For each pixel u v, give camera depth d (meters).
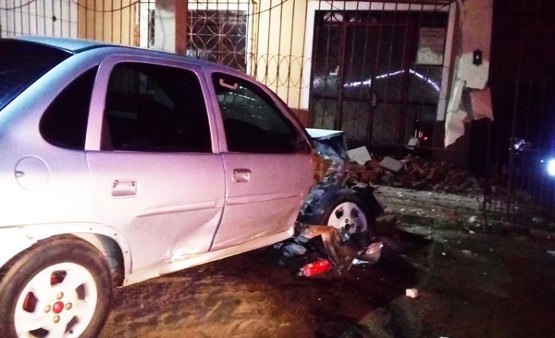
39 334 2.78
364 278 4.61
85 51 3.03
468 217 6.54
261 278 4.41
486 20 8.12
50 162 2.63
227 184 3.55
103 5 9.38
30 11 8.83
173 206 3.21
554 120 8.50
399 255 5.29
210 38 9.47
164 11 7.29
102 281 2.94
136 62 3.19
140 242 3.12
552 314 4.15
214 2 9.35
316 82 9.36
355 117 9.30
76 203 2.71
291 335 3.50
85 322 2.91
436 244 5.73
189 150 3.37
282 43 9.22
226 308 3.81
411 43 8.91
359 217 5.05
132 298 3.84
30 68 2.90
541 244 5.95
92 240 2.96
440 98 8.84
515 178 7.59
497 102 8.89
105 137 2.92
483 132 8.66
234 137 3.75
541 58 8.74
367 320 3.81
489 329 3.83
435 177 8.16
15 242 2.53
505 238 6.11
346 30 9.10
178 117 3.38
